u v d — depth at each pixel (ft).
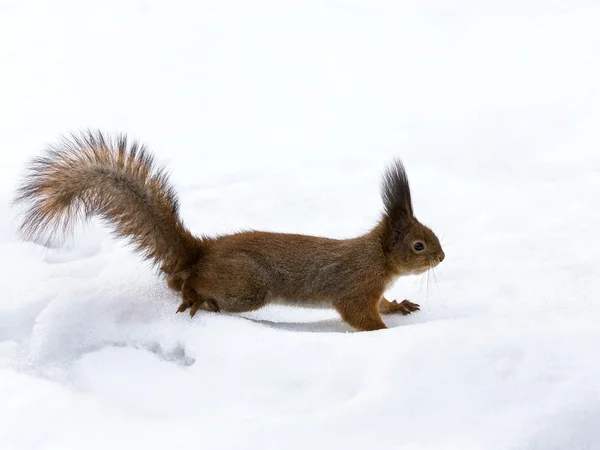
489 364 20.89
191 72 64.34
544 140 47.67
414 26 75.36
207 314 26.17
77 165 27.37
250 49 69.97
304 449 18.39
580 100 53.06
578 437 18.84
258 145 49.06
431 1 81.82
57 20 75.72
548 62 62.90
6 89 58.65
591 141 47.09
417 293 31.04
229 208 39.34
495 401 19.77
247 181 43.04
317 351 22.68
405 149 47.73
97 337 25.30
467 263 33.37
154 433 19.22
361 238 29.09
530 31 72.13
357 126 52.13
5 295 27.89
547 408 19.34
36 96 57.41
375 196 40.86
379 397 20.12
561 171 43.73
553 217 38.27
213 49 69.82
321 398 21.03
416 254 28.68
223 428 19.36
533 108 52.11
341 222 38.17
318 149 48.11
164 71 64.34
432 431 19.02
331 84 61.41
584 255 33.65
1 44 69.15
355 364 21.80
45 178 27.40
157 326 25.49
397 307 29.73
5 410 20.15
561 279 31.12
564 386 19.99
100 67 64.59
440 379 20.54
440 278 32.17
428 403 19.88
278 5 81.87
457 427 19.08
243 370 22.59
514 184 42.70
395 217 28.91
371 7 81.00
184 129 52.16
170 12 79.30
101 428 19.49
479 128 49.70
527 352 21.27
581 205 39.42
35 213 27.78
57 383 22.30
